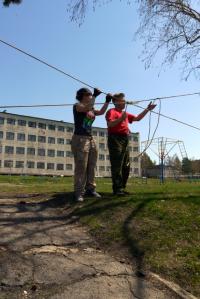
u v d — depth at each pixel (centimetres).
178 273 450
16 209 683
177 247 509
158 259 479
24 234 538
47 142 8625
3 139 8050
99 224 594
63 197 771
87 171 754
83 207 675
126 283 420
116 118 755
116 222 593
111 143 761
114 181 759
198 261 474
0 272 414
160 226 569
